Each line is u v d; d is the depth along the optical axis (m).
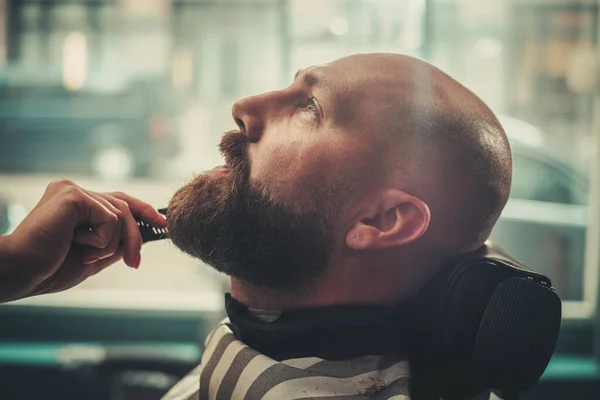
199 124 3.04
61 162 4.59
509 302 0.80
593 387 2.06
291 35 2.44
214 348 0.87
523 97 2.75
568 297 2.53
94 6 2.91
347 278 0.84
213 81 2.89
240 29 2.77
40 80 4.46
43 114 4.54
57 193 0.87
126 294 2.46
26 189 4.04
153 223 0.95
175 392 0.97
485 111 0.89
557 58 2.63
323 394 0.78
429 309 0.83
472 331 0.80
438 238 0.85
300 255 0.83
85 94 4.45
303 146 0.84
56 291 0.91
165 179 4.25
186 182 0.89
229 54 2.82
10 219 3.48
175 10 2.89
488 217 0.87
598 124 2.30
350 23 2.36
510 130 2.89
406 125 0.84
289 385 0.78
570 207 2.82
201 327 2.33
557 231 2.56
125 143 4.51
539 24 2.58
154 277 2.79
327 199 0.83
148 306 2.36
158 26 2.93
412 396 0.83
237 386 0.80
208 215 0.84
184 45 2.91
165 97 3.93
